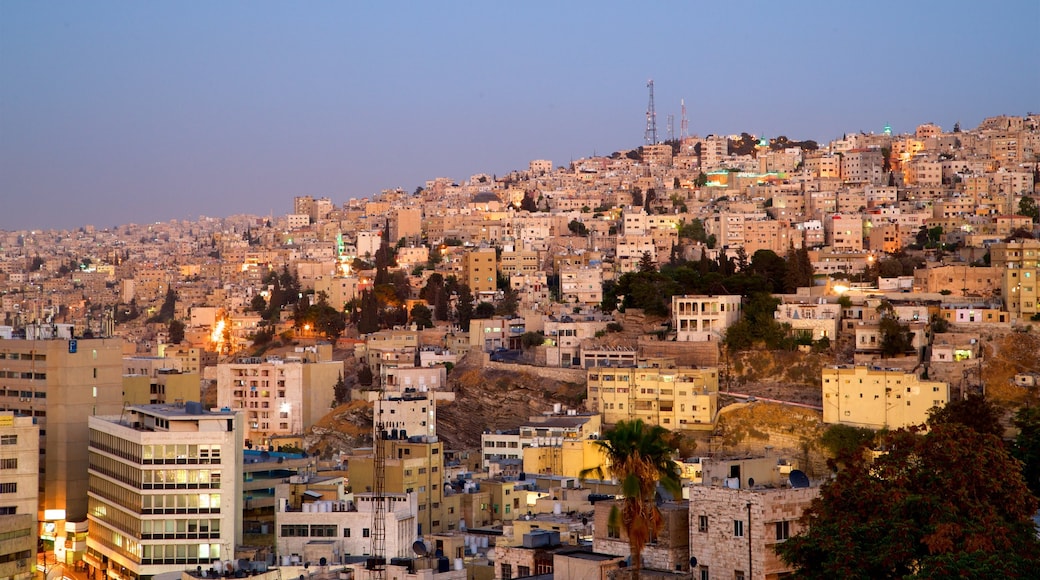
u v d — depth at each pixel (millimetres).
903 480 142000
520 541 199250
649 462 136500
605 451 138500
